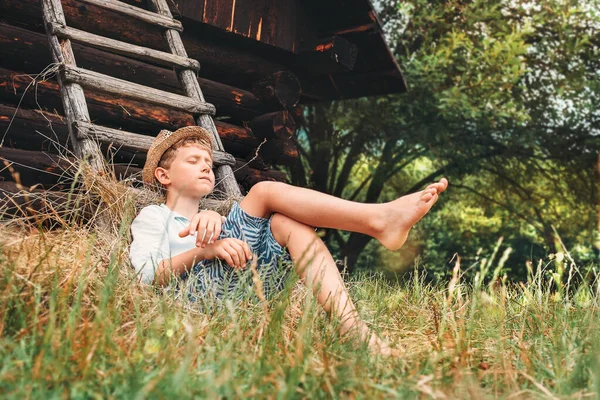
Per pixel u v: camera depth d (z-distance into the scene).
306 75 7.28
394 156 10.87
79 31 3.88
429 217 11.48
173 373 1.53
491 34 9.69
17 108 4.54
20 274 2.12
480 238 11.30
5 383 1.42
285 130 6.09
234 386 1.42
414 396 1.57
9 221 2.45
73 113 3.51
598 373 1.62
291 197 2.53
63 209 3.43
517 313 2.67
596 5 9.44
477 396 1.52
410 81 8.88
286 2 6.55
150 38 5.41
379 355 1.93
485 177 11.31
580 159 10.16
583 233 10.48
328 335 2.01
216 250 2.51
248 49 6.54
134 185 4.23
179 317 2.10
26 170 4.21
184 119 4.91
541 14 9.42
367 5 6.50
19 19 4.96
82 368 1.55
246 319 2.11
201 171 2.96
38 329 1.79
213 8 5.93
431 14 9.49
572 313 2.61
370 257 11.35
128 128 4.79
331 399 1.52
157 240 2.74
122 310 2.13
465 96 8.54
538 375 1.83
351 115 9.16
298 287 2.80
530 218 11.15
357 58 7.09
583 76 9.79
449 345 2.08
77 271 2.25
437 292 3.07
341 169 11.57
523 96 10.11
